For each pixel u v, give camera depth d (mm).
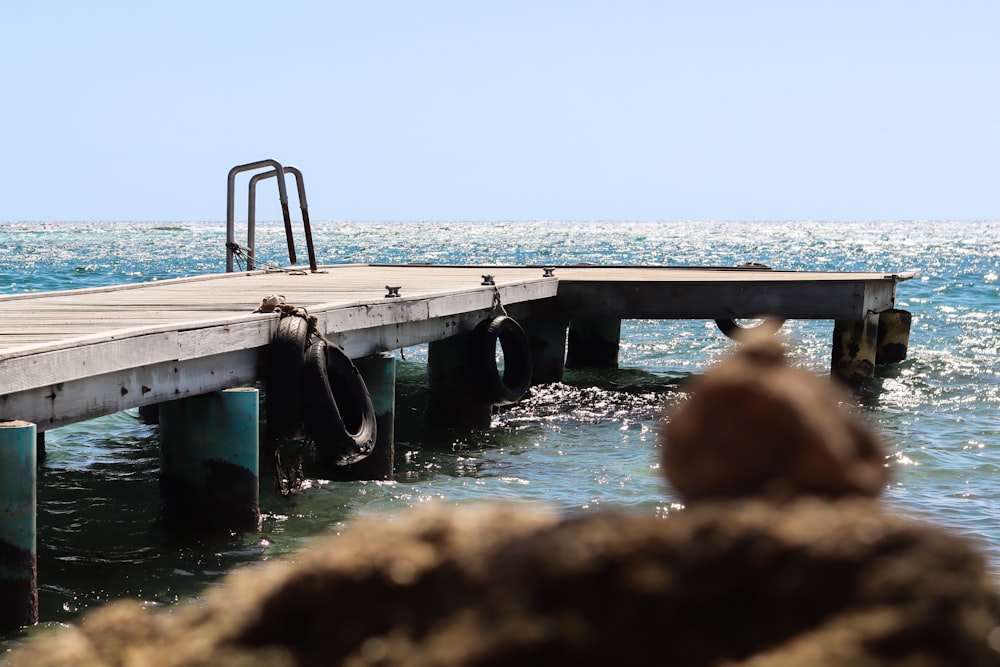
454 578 768
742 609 693
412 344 11547
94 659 923
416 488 9820
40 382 6352
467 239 121938
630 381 17031
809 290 15531
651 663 688
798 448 728
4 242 109188
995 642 670
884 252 84688
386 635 766
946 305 30344
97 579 7145
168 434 8273
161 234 154375
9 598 6031
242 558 7680
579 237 135875
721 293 15750
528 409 14273
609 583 713
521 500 9258
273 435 9023
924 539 706
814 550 695
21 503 6020
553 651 700
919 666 657
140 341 7289
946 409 13781
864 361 16219
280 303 9188
